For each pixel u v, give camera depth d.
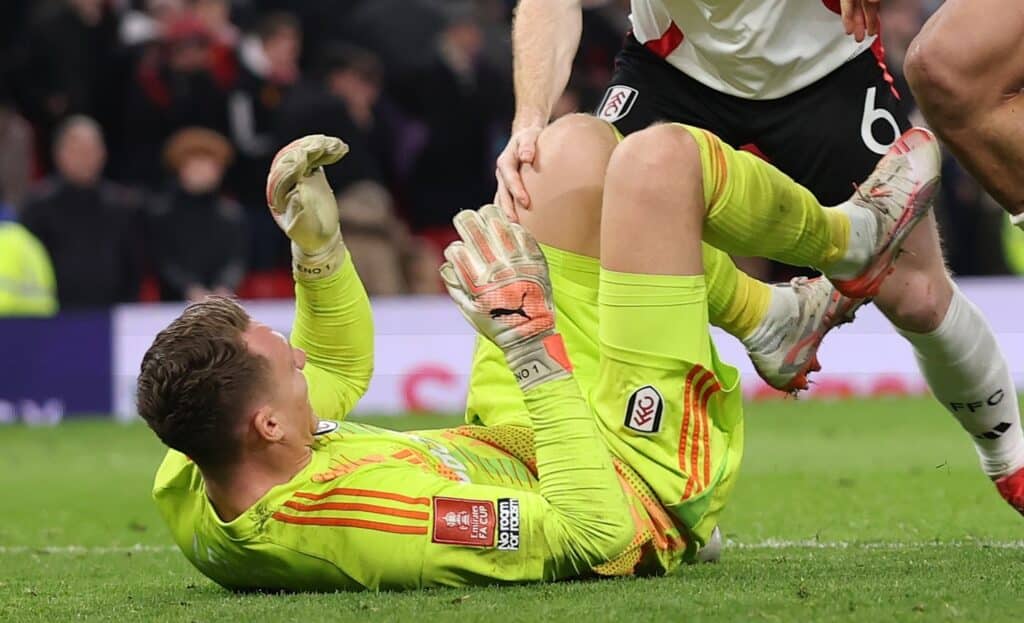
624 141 13.38
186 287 45.22
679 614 11.16
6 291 44.31
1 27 55.31
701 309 13.35
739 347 45.06
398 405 44.25
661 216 13.16
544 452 12.73
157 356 12.12
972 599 11.62
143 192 48.03
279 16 51.12
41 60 50.66
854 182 17.11
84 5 50.91
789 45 16.70
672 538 13.39
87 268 44.84
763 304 14.50
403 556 12.36
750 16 16.55
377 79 49.72
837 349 45.41
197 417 12.05
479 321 12.72
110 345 44.34
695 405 13.41
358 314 14.23
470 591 12.30
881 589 12.20
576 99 48.31
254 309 44.22
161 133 49.06
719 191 13.33
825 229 13.87
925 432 35.12
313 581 12.68
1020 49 13.71
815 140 17.03
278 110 47.78
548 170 14.50
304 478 12.44
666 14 17.05
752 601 11.64
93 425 42.25
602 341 13.40
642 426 13.23
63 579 15.88
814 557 15.62
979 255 50.50
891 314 16.23
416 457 12.75
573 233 14.32
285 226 13.66
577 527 12.60
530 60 16.56
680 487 13.23
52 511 24.48
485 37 51.88
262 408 12.22
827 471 26.95
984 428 16.98
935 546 16.50
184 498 12.90
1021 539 17.22
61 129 50.88
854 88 17.02
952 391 16.80
